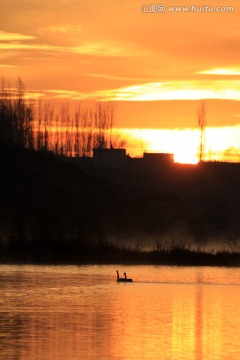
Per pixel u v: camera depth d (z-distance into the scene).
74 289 129.88
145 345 83.50
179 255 190.38
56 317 100.12
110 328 93.06
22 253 190.38
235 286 138.38
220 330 93.25
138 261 187.25
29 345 82.69
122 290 130.00
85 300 116.75
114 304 113.00
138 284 139.50
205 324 97.00
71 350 80.62
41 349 80.81
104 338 86.88
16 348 81.19
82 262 185.50
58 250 192.75
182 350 81.44
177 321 99.00
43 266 174.12
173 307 110.75
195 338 87.94
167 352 80.38
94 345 83.12
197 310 108.31
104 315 102.62
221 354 80.00
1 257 186.50
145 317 101.50
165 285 138.88
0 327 92.38
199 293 127.06
